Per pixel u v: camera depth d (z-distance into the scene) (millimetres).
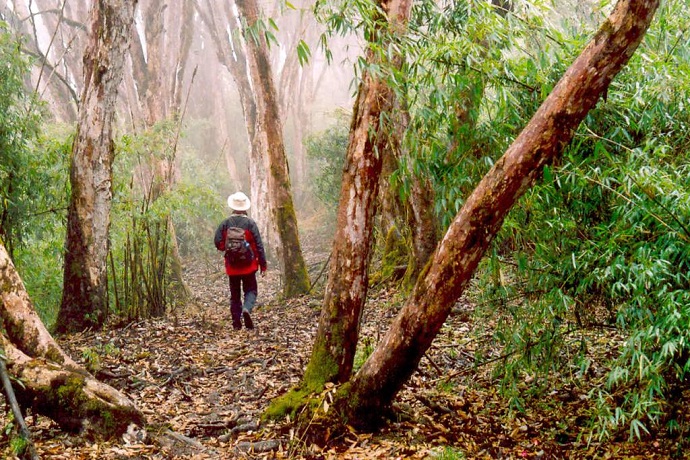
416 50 4301
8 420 4398
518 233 4418
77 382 4516
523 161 3639
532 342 4477
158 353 7418
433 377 5727
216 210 12102
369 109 4492
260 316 9938
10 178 8609
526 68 4395
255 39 4082
